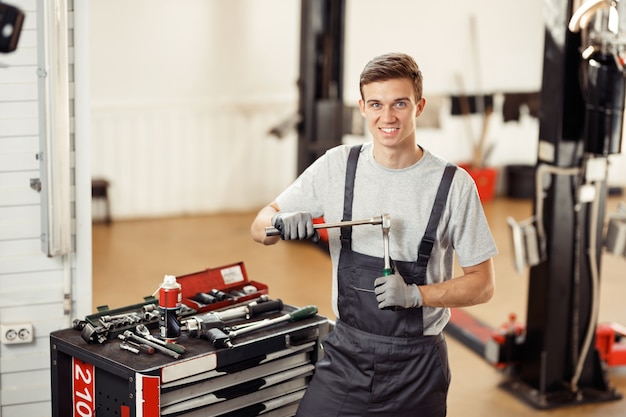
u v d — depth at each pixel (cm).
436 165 249
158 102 730
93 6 696
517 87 855
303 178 265
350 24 791
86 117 318
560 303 414
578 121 398
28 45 304
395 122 238
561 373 422
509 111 705
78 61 314
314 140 678
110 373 250
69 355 263
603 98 377
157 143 736
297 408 280
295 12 762
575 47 390
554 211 404
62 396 264
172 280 259
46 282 322
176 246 662
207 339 260
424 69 823
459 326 504
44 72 302
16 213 315
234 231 712
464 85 838
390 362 249
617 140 386
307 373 282
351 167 255
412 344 249
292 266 626
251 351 260
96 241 668
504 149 862
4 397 324
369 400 253
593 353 427
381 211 250
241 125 761
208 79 745
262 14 752
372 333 251
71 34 312
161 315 261
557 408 413
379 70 236
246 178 773
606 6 348
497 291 582
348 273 254
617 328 457
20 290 320
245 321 278
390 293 236
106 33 705
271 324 274
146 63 722
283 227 245
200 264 618
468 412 405
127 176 731
